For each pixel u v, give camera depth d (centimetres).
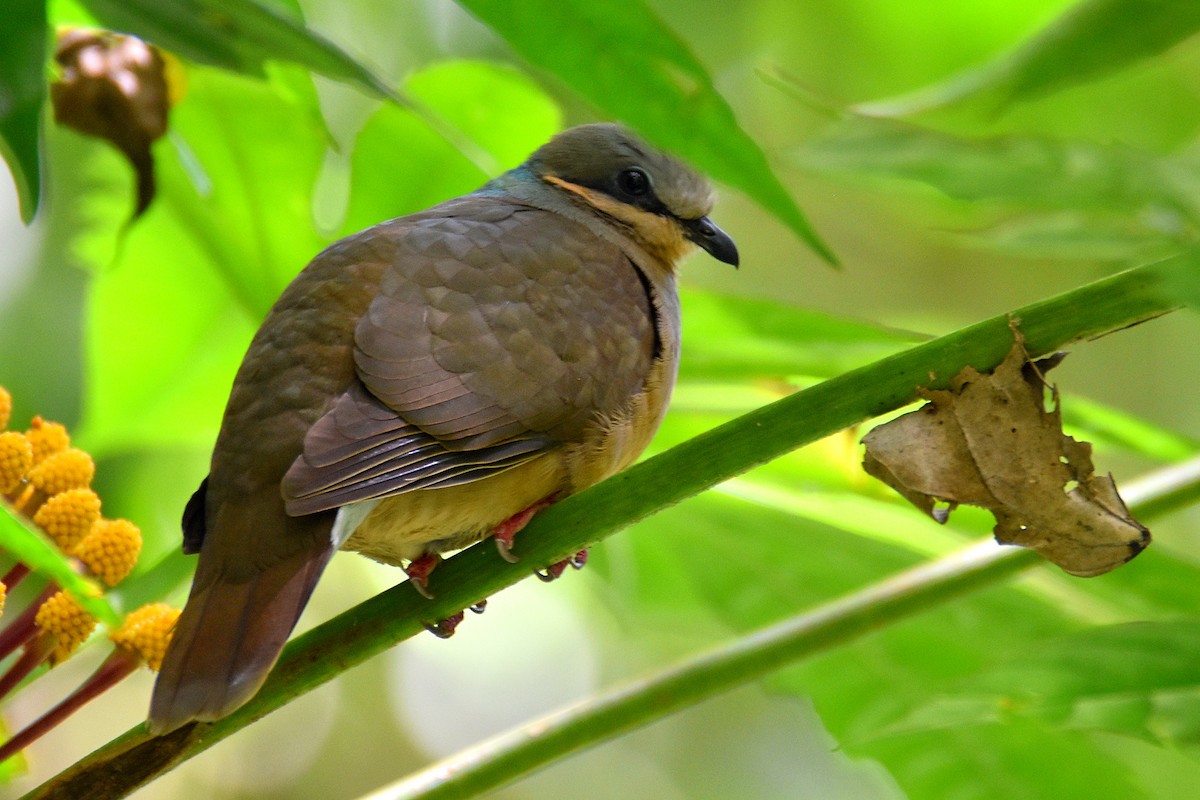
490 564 657
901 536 1077
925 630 938
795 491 993
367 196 1008
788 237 1838
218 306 1025
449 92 1012
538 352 775
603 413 801
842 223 1842
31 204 507
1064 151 811
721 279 1766
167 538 1284
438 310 762
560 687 1862
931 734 900
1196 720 650
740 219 1834
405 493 750
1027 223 850
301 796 1789
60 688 1407
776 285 1828
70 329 1344
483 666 1858
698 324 950
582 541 650
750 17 1509
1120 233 834
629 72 591
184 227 990
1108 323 616
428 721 1848
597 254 855
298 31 668
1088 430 900
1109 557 628
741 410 1016
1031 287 1825
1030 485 627
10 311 1333
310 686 642
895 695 928
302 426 703
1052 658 671
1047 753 893
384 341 735
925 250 1833
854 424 632
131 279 1019
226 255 990
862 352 928
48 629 600
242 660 604
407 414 717
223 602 633
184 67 816
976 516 993
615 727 717
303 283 770
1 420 634
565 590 1800
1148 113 1418
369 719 1850
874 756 910
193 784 1777
